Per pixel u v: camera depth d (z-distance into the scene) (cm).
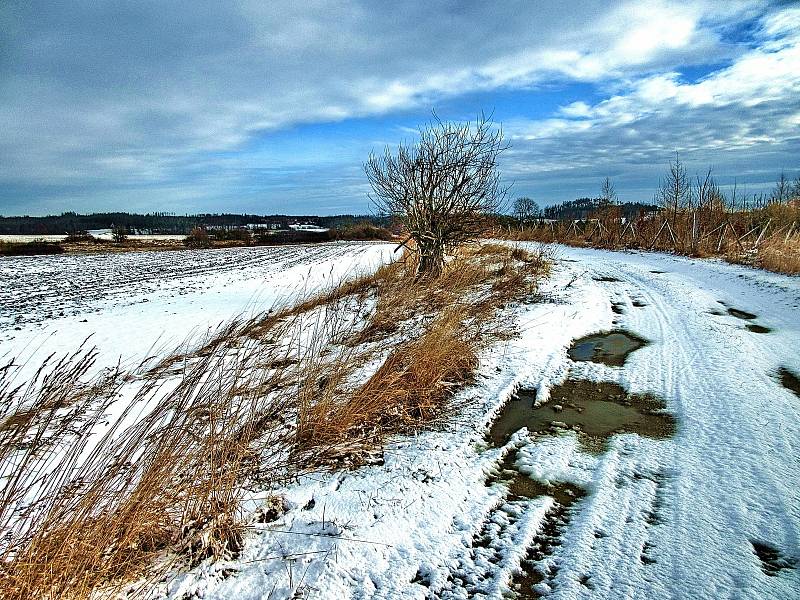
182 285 1914
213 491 338
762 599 283
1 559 267
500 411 575
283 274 2147
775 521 351
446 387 614
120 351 899
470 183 1342
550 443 495
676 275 1675
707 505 374
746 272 1602
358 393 518
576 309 1059
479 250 1839
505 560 324
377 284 1219
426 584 306
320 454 446
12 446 350
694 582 298
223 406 449
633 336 895
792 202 2634
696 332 882
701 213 2592
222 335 725
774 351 758
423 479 420
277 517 364
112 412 565
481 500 394
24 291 1814
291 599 290
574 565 319
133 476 342
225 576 308
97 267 2822
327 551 328
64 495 298
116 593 283
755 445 461
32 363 826
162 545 329
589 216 3688
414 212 1351
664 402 589
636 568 313
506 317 952
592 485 415
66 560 267
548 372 693
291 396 556
